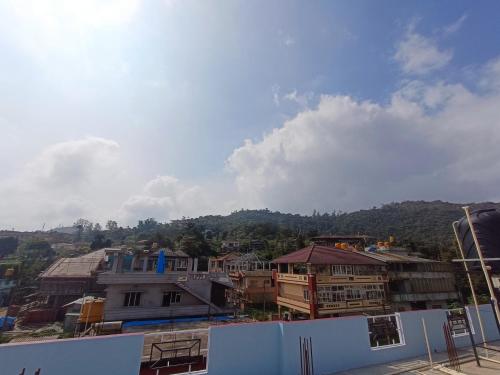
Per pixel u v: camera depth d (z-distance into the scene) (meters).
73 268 38.09
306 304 21.42
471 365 6.23
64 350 4.13
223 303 24.61
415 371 5.92
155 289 21.61
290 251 60.72
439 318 7.82
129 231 137.62
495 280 5.57
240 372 5.12
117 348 4.43
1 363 3.77
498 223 6.01
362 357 6.25
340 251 27.17
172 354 8.73
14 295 41.50
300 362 5.51
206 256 61.28
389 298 26.28
